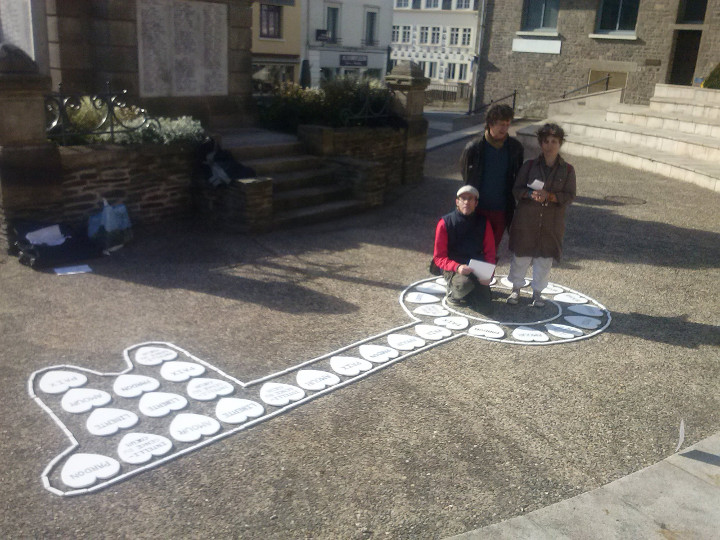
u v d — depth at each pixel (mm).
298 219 9391
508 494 3826
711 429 4547
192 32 11320
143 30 10672
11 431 4254
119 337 5656
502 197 6328
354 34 41656
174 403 4637
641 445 4348
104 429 4309
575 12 24453
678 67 23469
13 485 3756
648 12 22828
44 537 3375
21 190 7605
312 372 5160
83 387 4812
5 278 6961
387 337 5824
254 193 8703
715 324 6344
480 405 4777
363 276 7410
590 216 10250
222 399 4715
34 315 6055
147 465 3967
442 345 5715
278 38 35031
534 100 26094
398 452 4191
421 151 12883
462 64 56312
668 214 10469
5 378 4902
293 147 10875
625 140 16234
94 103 8484
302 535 3447
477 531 3441
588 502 3703
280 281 7176
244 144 10438
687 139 14492
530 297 6883
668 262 8172
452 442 4312
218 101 11977
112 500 3668
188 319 6086
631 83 23719
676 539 3430
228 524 3512
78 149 8094
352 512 3635
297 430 4395
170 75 11195
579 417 4664
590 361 5512
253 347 5562
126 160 8594
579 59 24703
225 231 8984
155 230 8891
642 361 5539
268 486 3830
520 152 6246
